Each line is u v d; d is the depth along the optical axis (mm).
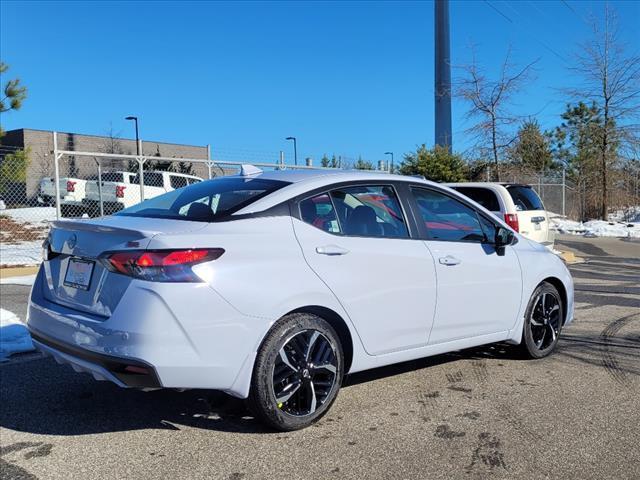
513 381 4855
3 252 13680
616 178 26172
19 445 3658
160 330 3273
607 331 6648
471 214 5039
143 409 4250
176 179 19625
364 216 4262
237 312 3473
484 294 4863
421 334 4453
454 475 3250
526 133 23625
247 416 4090
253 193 3982
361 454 3506
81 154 12023
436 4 27203
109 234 3555
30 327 4039
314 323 3809
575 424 3951
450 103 27078
